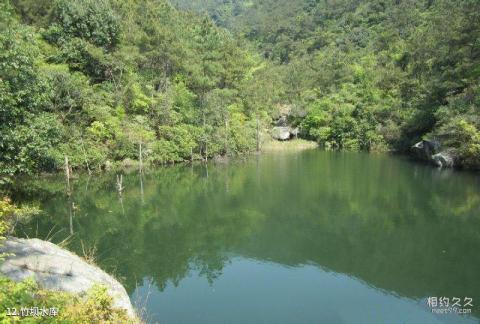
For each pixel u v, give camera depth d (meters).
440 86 42.06
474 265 15.12
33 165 20.41
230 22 164.75
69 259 9.68
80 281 8.30
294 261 16.11
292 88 75.44
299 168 38.91
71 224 19.72
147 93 43.56
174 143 40.91
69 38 37.94
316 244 17.94
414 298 12.84
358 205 24.27
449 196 25.67
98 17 39.34
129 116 39.59
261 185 30.48
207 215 22.58
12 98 17.75
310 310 12.23
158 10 60.09
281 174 35.38
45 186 26.92
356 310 12.17
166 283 14.05
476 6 42.34
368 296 13.07
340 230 19.77
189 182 31.72
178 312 12.02
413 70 55.56
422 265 15.23
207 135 44.25
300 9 133.88
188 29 67.06
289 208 23.91
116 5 48.41
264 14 146.25
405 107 52.59
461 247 16.94
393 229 19.61
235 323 11.40
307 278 14.56
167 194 27.34
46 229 18.41
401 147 51.09
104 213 22.22
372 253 16.67
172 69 48.91
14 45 17.44
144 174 34.47
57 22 39.31
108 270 14.73
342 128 59.88
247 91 61.34
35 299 5.95
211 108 48.09
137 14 51.62
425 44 53.62
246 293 13.37
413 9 85.69
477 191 26.84
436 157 37.41
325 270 15.18
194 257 16.53
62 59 36.62
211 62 54.06
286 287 13.86
